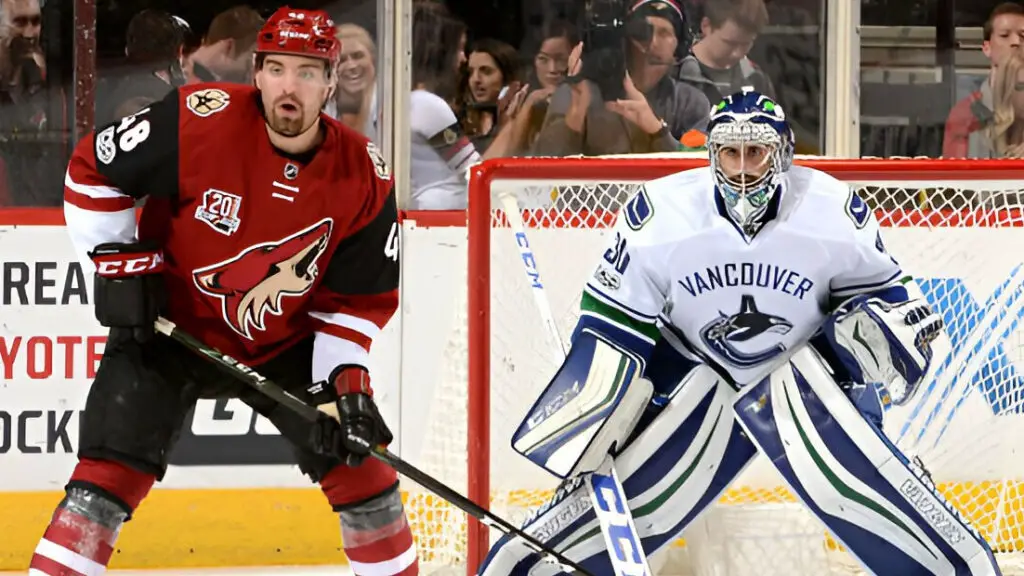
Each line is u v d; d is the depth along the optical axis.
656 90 13.59
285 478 12.09
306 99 7.45
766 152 7.99
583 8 13.41
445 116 13.33
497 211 11.32
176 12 13.02
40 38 12.62
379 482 8.40
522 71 13.45
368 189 7.96
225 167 7.67
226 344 8.17
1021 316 12.05
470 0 13.30
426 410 12.11
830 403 8.55
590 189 11.41
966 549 8.45
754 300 8.49
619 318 8.60
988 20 13.81
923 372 8.47
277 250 7.87
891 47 13.84
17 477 11.70
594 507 8.54
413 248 12.09
